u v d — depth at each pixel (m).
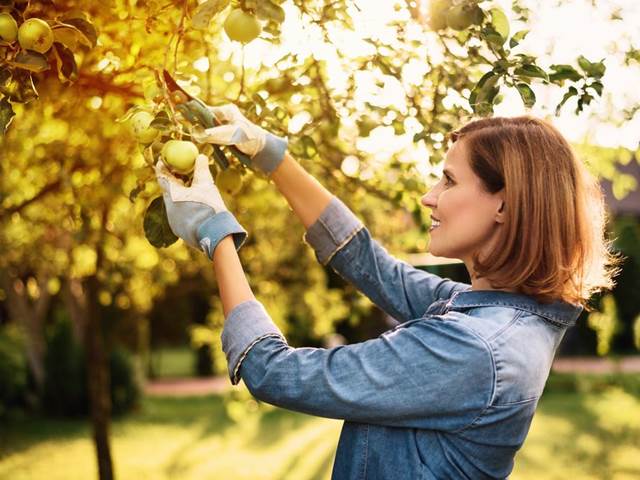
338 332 14.57
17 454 9.52
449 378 1.25
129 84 2.09
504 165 1.33
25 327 12.27
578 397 12.75
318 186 1.69
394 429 1.33
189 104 1.47
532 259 1.32
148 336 17.08
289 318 7.82
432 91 1.94
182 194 1.37
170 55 2.02
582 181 1.38
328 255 1.70
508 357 1.28
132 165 2.94
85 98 2.26
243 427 10.98
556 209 1.32
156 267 6.17
